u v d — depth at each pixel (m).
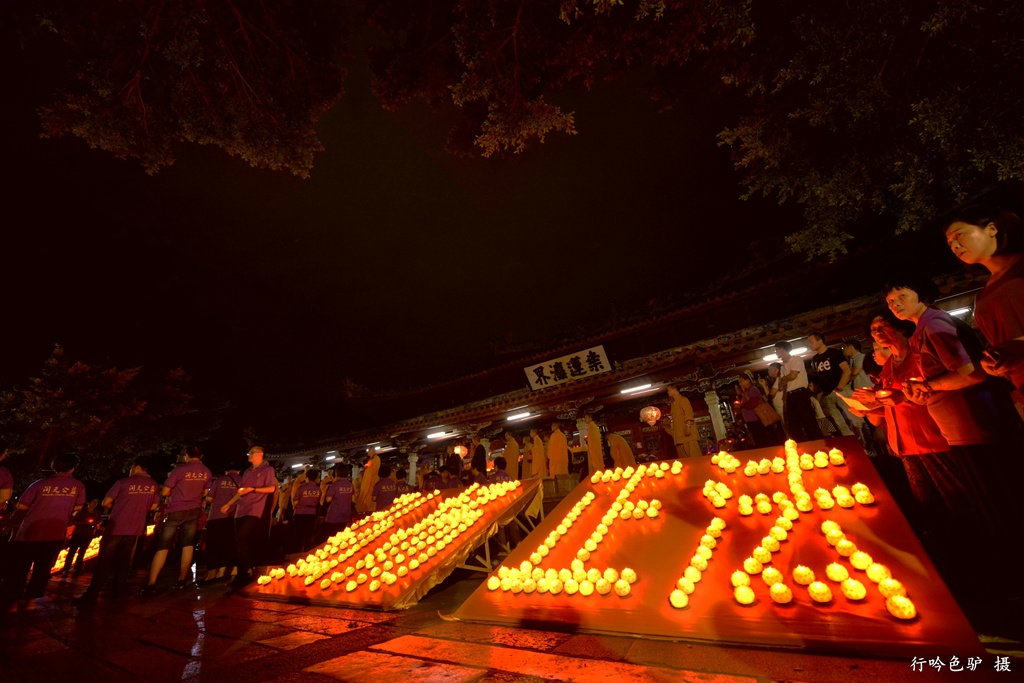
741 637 2.21
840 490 3.06
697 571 2.77
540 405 15.95
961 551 2.64
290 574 5.16
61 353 12.62
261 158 8.12
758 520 3.18
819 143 6.58
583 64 6.73
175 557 10.68
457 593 4.27
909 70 5.11
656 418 8.93
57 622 4.33
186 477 6.29
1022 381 1.99
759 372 12.42
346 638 3.04
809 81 5.89
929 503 2.91
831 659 1.96
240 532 5.86
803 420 5.95
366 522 6.40
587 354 15.59
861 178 6.05
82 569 9.29
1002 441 2.40
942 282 8.78
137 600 5.37
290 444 22.52
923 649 1.87
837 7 5.27
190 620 4.05
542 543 3.84
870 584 2.30
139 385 15.45
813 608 2.25
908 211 5.75
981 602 2.48
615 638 2.46
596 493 4.45
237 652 2.95
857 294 10.55
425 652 2.58
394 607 3.70
